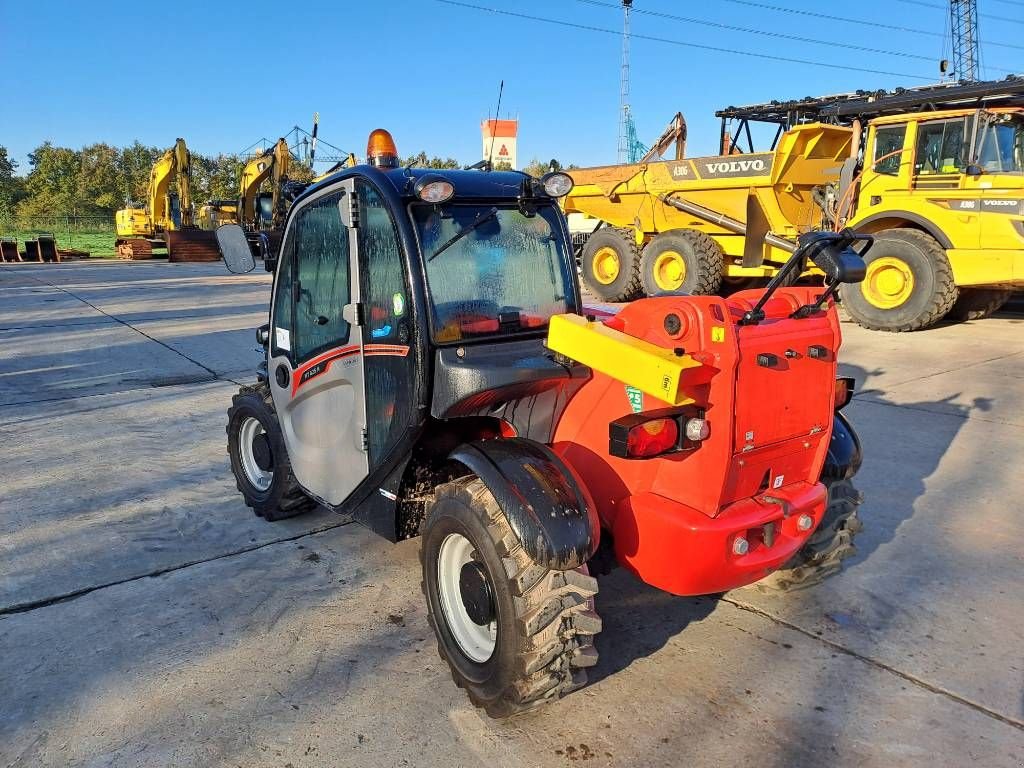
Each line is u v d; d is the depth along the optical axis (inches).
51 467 208.1
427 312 110.2
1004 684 113.8
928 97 446.3
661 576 106.0
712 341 97.5
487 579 101.0
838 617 132.8
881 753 99.6
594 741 101.3
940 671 117.0
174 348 385.4
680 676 115.8
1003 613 133.5
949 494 186.9
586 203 570.3
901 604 136.8
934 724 105.1
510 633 96.2
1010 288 398.9
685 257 480.7
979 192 375.6
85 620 130.1
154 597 137.9
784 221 458.0
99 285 714.8
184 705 107.7
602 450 111.0
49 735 101.3
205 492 189.9
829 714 107.2
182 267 993.5
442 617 112.3
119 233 1301.7
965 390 282.7
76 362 352.2
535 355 113.9
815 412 110.7
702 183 485.1
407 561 152.3
